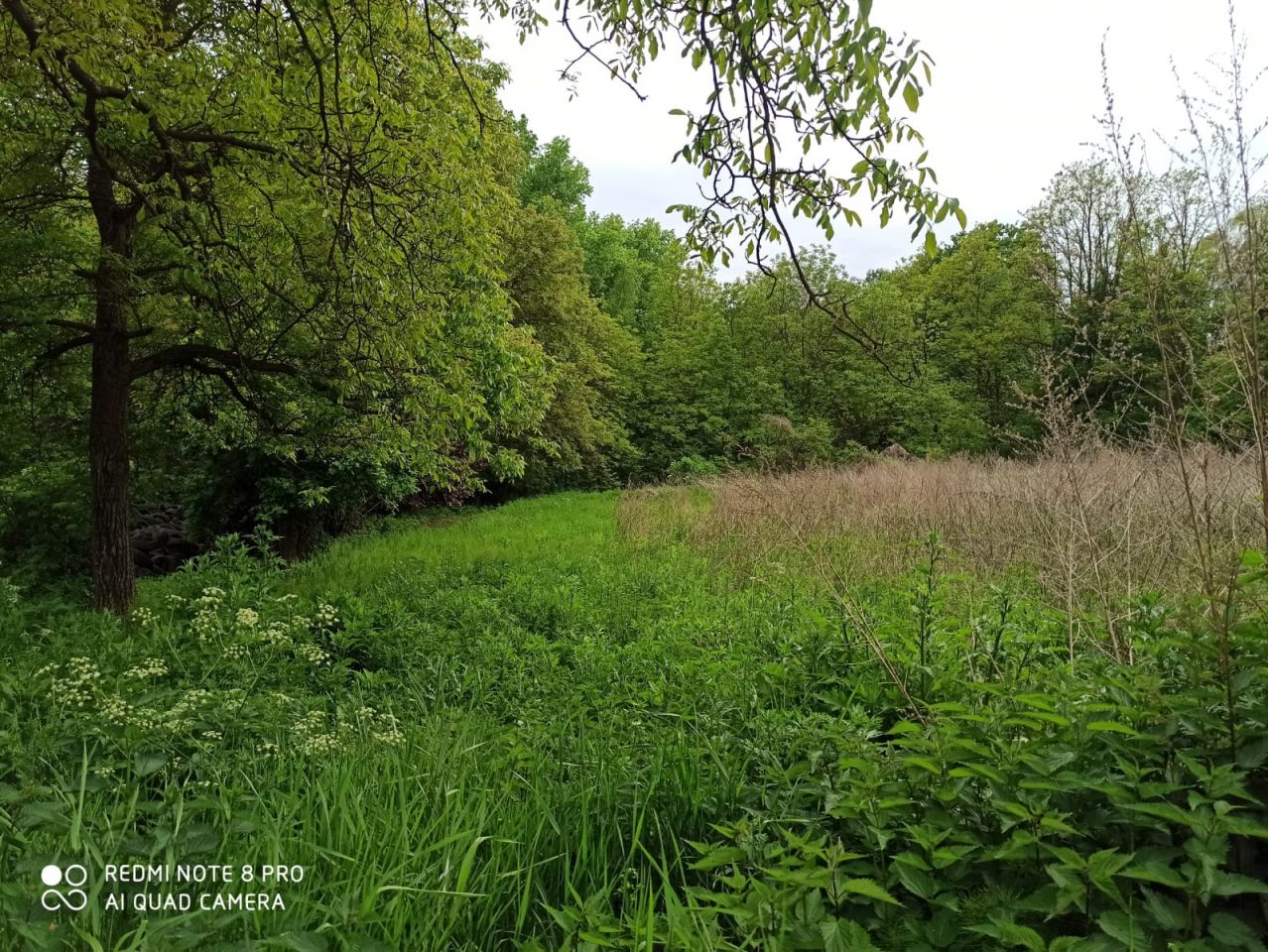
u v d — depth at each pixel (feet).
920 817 7.37
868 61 7.99
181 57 20.02
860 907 6.73
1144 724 7.04
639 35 11.66
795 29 10.05
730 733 12.00
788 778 9.64
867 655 14.24
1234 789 5.55
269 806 9.52
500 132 26.61
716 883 8.75
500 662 19.45
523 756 11.19
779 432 80.23
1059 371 14.20
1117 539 15.15
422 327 22.57
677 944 6.55
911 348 92.02
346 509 47.80
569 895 8.40
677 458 95.40
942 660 12.80
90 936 6.18
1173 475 15.52
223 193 24.04
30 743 10.81
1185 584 12.94
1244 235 8.39
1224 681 6.51
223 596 20.65
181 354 26.63
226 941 6.48
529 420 37.50
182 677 15.83
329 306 24.29
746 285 98.99
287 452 34.99
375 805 9.41
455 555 38.78
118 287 23.48
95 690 12.15
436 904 7.54
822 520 32.58
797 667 14.55
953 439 81.25
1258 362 8.30
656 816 9.53
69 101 19.49
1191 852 5.38
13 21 18.35
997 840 6.98
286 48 17.69
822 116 9.87
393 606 24.56
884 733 10.77
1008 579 20.44
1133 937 5.23
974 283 88.33
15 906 6.31
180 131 21.86
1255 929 5.68
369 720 14.10
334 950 6.60
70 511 33.58
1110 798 6.42
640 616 23.43
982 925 5.74
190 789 10.18
